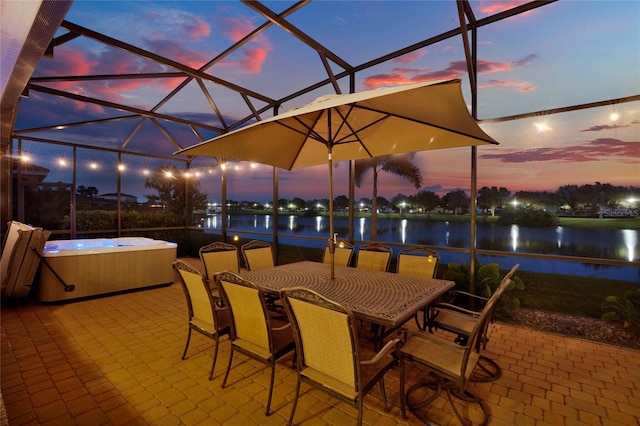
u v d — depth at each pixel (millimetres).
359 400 1706
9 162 5402
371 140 3525
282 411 2176
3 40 1616
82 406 2221
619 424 2068
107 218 7582
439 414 2152
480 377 2631
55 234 6727
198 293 2719
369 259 3967
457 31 4227
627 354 3090
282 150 3900
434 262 3473
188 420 2076
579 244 5629
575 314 4258
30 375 2631
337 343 1743
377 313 2072
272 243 6676
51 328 3666
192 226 9125
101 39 4215
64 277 4570
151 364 2822
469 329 2656
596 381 2596
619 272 5969
